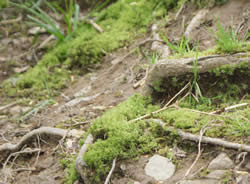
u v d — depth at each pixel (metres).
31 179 1.88
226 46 1.93
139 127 1.86
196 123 1.82
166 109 1.91
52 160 1.94
